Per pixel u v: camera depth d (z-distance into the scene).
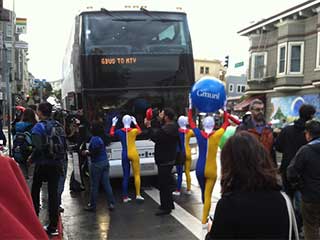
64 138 6.30
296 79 26.50
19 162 7.01
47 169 5.63
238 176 2.02
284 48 27.08
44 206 7.55
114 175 8.97
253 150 2.03
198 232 6.17
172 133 7.12
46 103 5.75
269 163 2.05
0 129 10.01
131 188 9.92
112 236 6.01
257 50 30.81
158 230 6.30
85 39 8.95
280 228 1.93
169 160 7.21
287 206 1.97
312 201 4.41
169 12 9.45
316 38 24.91
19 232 1.05
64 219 7.00
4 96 14.32
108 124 8.90
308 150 4.42
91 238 5.92
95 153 7.37
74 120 9.59
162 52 9.24
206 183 6.36
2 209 1.06
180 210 7.51
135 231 6.26
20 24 26.17
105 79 8.95
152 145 9.18
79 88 9.13
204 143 6.30
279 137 5.62
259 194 1.99
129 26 9.20
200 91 6.45
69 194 9.24
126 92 9.05
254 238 1.93
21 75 50.75
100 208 7.81
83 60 8.90
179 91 9.25
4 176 1.14
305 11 25.20
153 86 9.15
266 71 29.86
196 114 9.14
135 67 9.11
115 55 9.03
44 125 5.66
